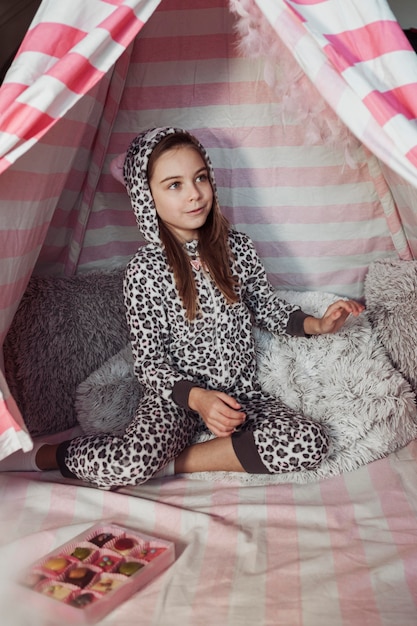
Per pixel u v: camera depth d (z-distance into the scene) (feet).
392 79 3.81
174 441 5.28
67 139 5.18
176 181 5.41
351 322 6.35
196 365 5.69
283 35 3.95
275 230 6.80
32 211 5.01
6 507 4.94
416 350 5.87
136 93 6.51
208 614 3.70
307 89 5.55
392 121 3.67
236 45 6.25
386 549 4.26
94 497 4.99
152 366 5.50
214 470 5.41
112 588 3.82
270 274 6.96
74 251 6.96
